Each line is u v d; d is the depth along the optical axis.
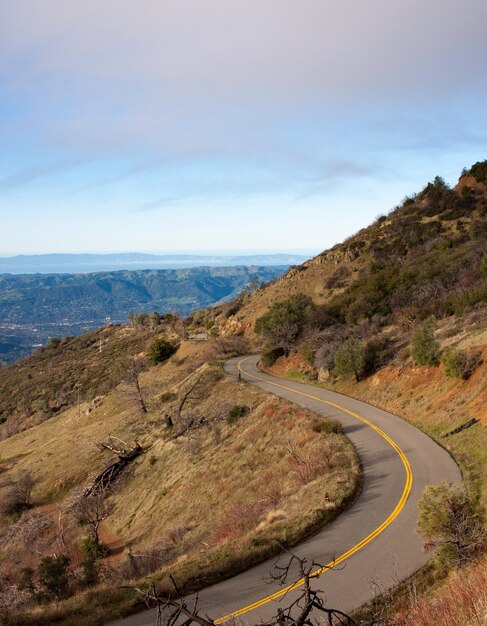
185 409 45.88
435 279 50.72
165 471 37.81
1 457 64.38
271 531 17.52
